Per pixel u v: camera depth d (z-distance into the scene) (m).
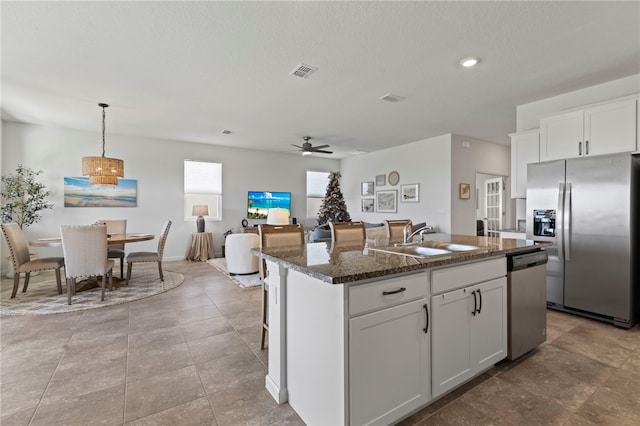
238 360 2.26
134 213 6.11
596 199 2.92
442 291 1.72
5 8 2.09
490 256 1.97
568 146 3.27
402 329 1.53
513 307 2.15
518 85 3.45
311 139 6.29
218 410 1.70
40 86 3.49
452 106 4.17
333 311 1.38
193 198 6.98
